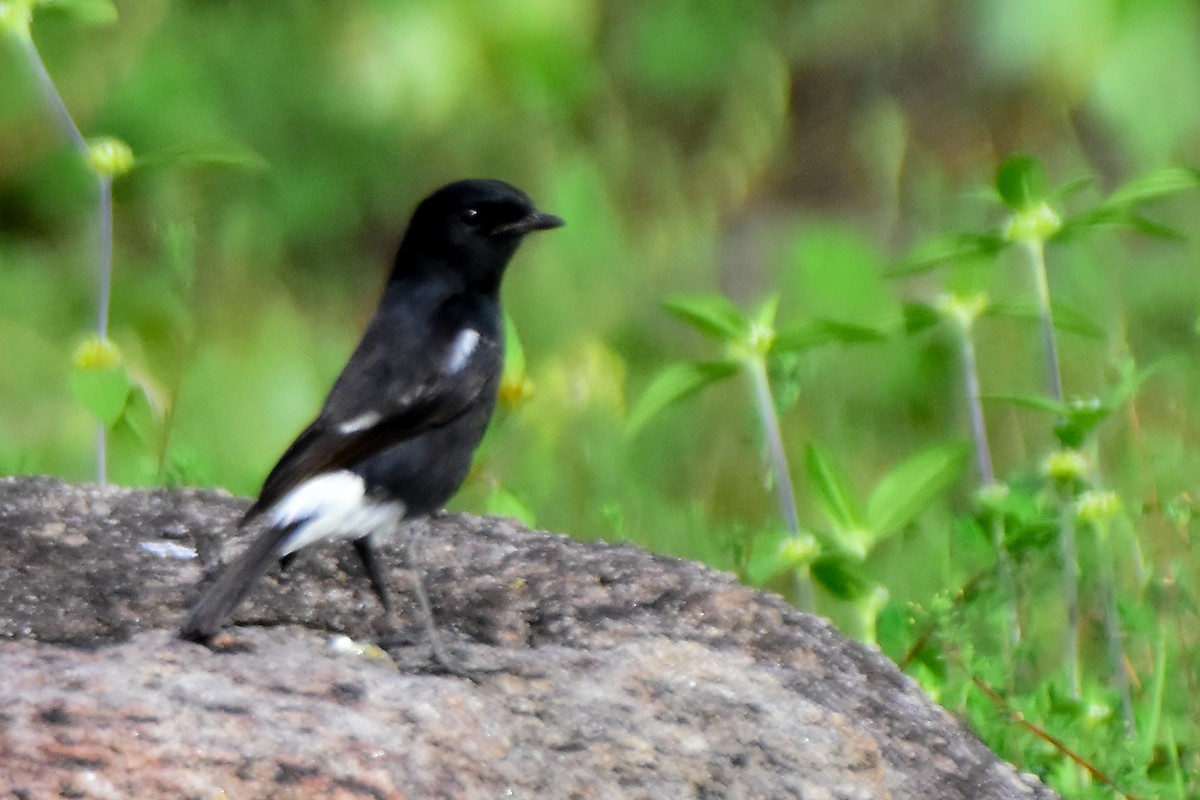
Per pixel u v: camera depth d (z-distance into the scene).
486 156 18.22
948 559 10.88
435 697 7.62
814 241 15.51
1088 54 16.39
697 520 12.38
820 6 19.33
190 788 6.80
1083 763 9.54
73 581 8.66
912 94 18.88
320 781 6.97
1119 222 10.54
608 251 16.50
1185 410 13.01
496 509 11.02
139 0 18.16
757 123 18.47
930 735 8.71
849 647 9.16
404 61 18.02
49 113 17.73
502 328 9.78
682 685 8.38
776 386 10.38
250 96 18.06
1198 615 10.23
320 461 8.66
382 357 9.20
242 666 7.65
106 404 10.91
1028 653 10.53
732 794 7.77
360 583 9.09
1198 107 16.30
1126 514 11.53
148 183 17.58
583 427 14.07
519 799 7.31
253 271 17.16
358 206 18.09
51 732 6.92
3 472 12.24
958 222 16.48
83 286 16.86
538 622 8.92
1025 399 10.18
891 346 14.48
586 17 18.45
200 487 10.15
